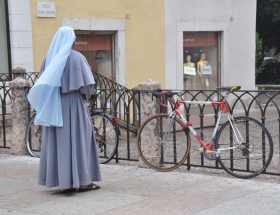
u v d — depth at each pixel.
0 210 5.25
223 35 15.54
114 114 7.82
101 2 12.84
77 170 5.66
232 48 15.79
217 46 15.70
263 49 29.39
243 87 16.20
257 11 25.44
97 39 13.09
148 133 6.95
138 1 13.56
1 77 11.63
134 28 13.55
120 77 13.34
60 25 12.22
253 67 16.44
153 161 6.96
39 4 11.86
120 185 6.14
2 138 9.31
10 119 9.31
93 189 5.93
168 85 14.41
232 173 6.43
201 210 5.04
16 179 6.61
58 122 5.52
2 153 8.45
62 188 5.65
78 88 5.51
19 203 5.49
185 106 6.89
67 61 5.55
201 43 15.27
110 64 13.43
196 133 6.65
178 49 14.55
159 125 6.96
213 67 15.65
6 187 6.20
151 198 5.53
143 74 13.84
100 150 7.55
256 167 7.36
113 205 5.30
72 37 5.61
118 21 13.18
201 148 6.62
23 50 11.69
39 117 5.48
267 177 6.51
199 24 14.90
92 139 5.87
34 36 11.87
